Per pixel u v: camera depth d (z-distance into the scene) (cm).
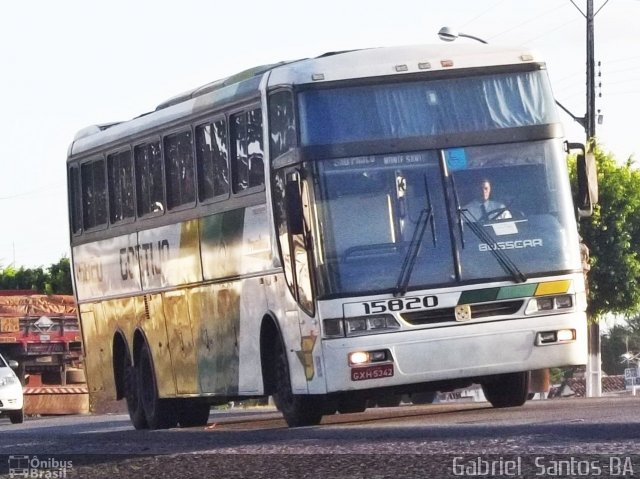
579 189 2422
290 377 2356
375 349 2214
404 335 2222
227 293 2566
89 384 3322
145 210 2916
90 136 3212
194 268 2694
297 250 2280
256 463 1481
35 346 5647
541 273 2273
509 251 2269
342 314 2216
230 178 2520
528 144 2322
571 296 2291
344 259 2230
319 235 2236
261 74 2445
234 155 2511
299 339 2306
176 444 2012
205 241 2636
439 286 2236
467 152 2297
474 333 2241
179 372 2817
